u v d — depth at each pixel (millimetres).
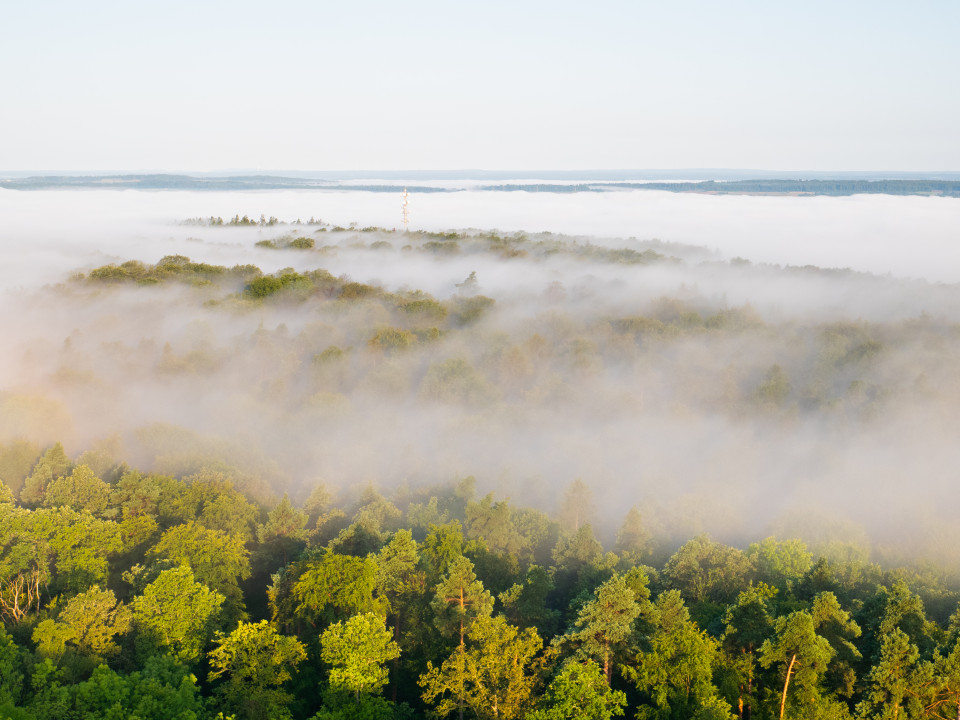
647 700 56750
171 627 56875
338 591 60156
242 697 51938
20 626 59125
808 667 51875
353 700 51719
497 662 53000
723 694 54094
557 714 47781
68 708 47344
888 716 50219
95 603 56844
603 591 54062
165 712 47281
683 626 55438
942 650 53156
